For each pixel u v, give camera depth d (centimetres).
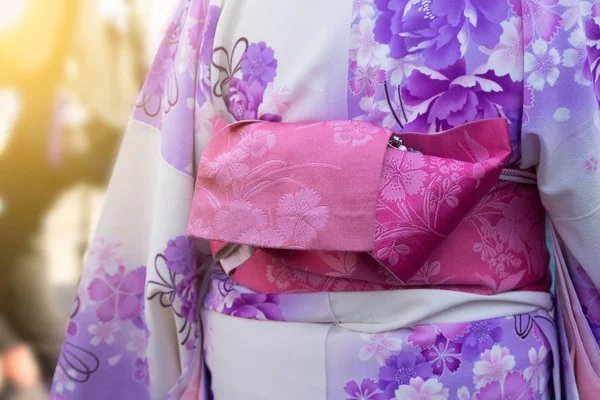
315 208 101
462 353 105
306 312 108
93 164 234
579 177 104
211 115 115
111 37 229
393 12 104
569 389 114
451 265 105
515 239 108
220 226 106
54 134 229
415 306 105
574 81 102
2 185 227
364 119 106
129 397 126
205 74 114
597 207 104
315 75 106
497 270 106
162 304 119
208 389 121
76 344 125
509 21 103
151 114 124
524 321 109
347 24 105
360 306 106
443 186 99
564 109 103
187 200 117
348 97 106
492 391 107
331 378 107
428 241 100
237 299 113
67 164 232
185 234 117
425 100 104
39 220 231
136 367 126
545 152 104
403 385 105
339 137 102
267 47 109
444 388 105
